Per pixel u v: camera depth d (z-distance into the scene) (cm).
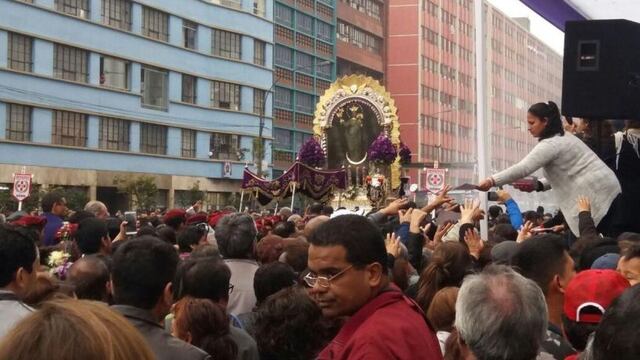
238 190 5962
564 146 763
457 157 7600
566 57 790
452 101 7844
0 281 484
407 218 782
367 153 2717
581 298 377
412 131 7881
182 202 5500
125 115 5025
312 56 7125
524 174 766
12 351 213
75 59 4688
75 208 4225
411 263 740
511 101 1510
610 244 611
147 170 5219
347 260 375
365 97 2748
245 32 5997
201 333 492
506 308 338
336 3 7388
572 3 1116
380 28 8050
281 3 6644
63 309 223
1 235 486
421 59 7944
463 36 7744
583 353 342
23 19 4303
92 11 4759
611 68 775
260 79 6181
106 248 793
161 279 461
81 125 4747
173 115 5422
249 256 751
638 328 236
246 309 701
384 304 371
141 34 5128
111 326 225
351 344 350
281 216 1616
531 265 493
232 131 5922
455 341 400
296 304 517
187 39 5584
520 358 339
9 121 4288
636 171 845
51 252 809
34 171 4409
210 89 5766
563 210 779
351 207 2542
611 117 780
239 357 514
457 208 792
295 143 6925
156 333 448
